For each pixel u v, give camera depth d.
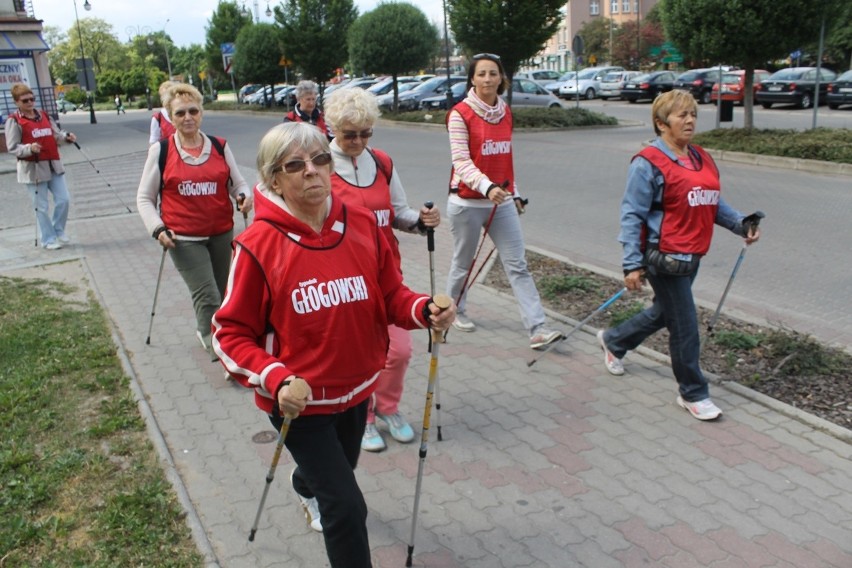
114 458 4.09
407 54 26.62
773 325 5.86
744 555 3.27
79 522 3.52
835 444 4.16
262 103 42.00
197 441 4.32
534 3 20.45
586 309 6.44
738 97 29.09
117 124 36.78
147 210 5.12
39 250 9.23
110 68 95.06
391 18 26.70
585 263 8.05
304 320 2.66
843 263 7.69
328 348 2.70
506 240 5.52
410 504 3.69
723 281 7.27
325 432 2.81
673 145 4.25
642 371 5.19
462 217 5.52
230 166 5.39
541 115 22.86
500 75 5.30
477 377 5.15
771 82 27.48
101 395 4.88
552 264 7.88
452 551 3.34
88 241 9.72
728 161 15.08
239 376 2.65
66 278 7.88
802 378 4.89
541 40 21.12
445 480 3.90
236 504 3.70
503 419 4.54
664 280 4.34
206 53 53.06
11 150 8.85
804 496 3.69
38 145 8.80
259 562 3.27
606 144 18.56
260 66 37.38
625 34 58.16
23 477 3.88
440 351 5.63
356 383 2.81
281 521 3.56
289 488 3.84
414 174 14.27
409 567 3.22
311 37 31.39
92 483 3.84
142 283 7.57
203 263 5.40
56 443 4.25
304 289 2.64
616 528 3.47
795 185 12.11
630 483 3.83
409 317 2.83
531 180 13.27
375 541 3.41
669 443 4.21
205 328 5.51
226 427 4.49
